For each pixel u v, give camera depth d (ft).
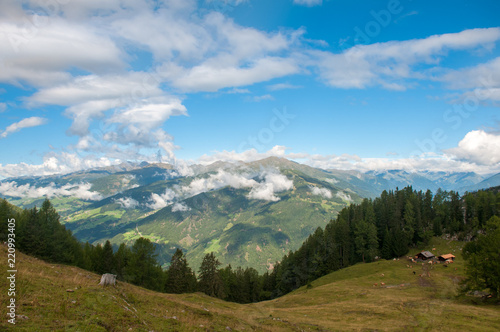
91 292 71.67
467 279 170.50
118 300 72.79
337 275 343.26
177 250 273.54
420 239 420.77
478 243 175.11
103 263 283.59
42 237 230.68
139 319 64.64
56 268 148.97
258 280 432.25
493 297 159.43
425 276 260.42
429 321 126.11
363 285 257.14
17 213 257.55
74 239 285.23
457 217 440.86
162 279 296.51
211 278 284.41
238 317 121.08
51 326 47.24
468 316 128.36
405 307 157.69
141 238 277.44
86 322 52.80
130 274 255.91
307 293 257.75
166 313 82.23
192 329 71.61
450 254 335.67
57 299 60.75
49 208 248.93
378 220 453.58
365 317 142.41
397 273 289.33
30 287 64.34
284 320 128.16
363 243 406.21
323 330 113.39
